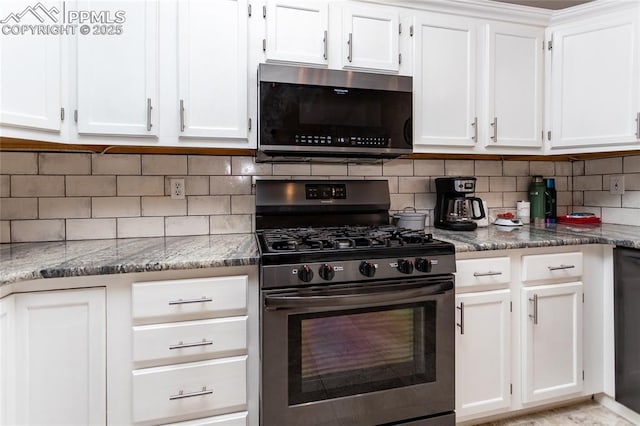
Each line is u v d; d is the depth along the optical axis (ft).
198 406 3.98
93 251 4.44
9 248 4.69
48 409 3.63
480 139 6.07
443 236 5.56
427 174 6.89
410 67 5.67
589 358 5.44
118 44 4.58
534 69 6.29
